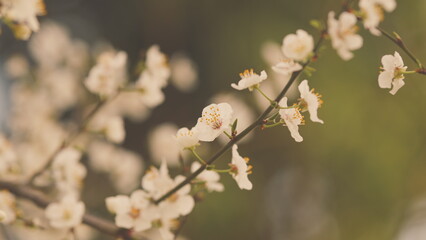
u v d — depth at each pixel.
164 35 1.59
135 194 0.74
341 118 1.34
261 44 1.40
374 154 1.34
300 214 1.55
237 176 0.68
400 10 1.43
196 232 1.30
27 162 0.95
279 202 1.56
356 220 1.38
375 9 0.72
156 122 1.63
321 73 1.34
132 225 0.74
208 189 0.75
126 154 1.08
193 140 0.68
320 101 0.70
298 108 0.68
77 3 1.84
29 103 1.11
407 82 1.38
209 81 1.54
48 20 1.78
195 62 1.56
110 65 0.86
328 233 1.46
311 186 1.50
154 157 0.96
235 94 1.04
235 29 1.45
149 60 0.86
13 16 0.77
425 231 1.40
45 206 0.82
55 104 1.15
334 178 1.40
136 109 1.09
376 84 1.38
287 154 1.48
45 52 1.15
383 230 1.36
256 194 1.48
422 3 1.43
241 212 1.36
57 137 1.03
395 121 1.35
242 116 0.96
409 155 1.35
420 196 1.39
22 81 1.16
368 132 1.35
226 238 1.33
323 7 1.38
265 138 1.47
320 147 1.38
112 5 1.79
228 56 1.45
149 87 0.86
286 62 0.69
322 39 0.71
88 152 1.07
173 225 0.75
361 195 1.37
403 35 1.42
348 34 0.71
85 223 0.78
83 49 1.17
